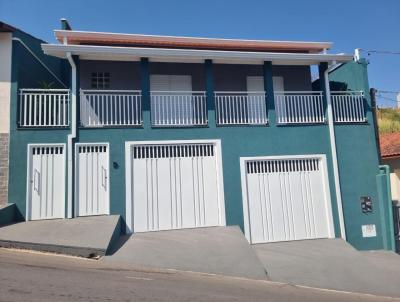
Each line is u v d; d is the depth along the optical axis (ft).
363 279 32.12
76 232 32.55
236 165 41.83
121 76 48.03
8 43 38.93
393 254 41.47
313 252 37.96
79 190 38.27
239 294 22.98
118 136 39.78
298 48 51.37
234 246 34.47
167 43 48.08
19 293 18.16
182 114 44.16
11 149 37.63
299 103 45.93
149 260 29.89
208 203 40.78
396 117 97.40
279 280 29.96
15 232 32.09
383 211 44.11
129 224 38.42
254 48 50.90
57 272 23.26
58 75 52.37
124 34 46.14
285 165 43.37
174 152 40.98
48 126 38.58
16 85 38.50
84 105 39.96
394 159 59.77
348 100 46.65
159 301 19.07
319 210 43.19
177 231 38.86
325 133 44.88
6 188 37.06
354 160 45.01
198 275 27.94
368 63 47.73
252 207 41.57
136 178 39.60
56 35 43.96
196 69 49.75
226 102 45.47
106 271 25.40
